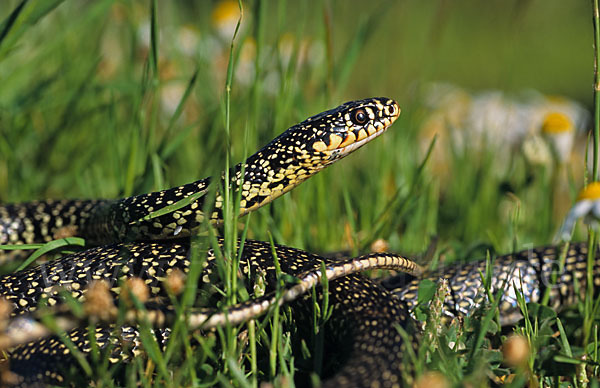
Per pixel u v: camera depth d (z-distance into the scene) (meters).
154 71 6.68
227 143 4.54
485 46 17.14
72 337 4.55
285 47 9.77
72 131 8.62
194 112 9.80
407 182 8.10
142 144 7.57
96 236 6.34
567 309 5.89
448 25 10.88
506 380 4.44
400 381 3.95
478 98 11.45
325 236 7.14
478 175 8.42
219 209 5.49
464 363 4.39
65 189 8.21
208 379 4.09
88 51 9.86
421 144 10.32
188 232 5.56
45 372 4.25
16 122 8.34
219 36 10.44
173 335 3.97
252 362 4.11
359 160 9.38
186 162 8.64
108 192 8.10
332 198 7.84
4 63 9.22
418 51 10.66
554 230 7.84
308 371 4.35
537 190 8.31
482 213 8.20
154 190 6.66
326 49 8.11
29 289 5.13
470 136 10.34
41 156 8.38
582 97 18.17
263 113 8.50
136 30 9.39
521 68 13.65
